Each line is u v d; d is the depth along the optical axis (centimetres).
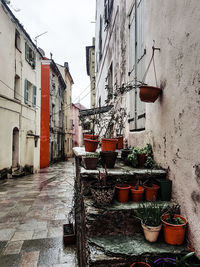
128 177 256
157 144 286
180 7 218
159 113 278
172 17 239
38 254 323
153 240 192
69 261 305
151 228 189
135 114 415
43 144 1741
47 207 566
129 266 173
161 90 270
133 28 446
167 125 250
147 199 237
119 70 614
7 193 734
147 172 255
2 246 347
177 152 222
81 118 693
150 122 318
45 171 1459
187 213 196
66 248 342
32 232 402
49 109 1792
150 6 323
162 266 168
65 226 402
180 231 186
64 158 2741
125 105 518
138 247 184
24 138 1236
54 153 2175
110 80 842
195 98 187
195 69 187
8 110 1002
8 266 291
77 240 334
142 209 204
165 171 254
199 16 181
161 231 202
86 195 259
